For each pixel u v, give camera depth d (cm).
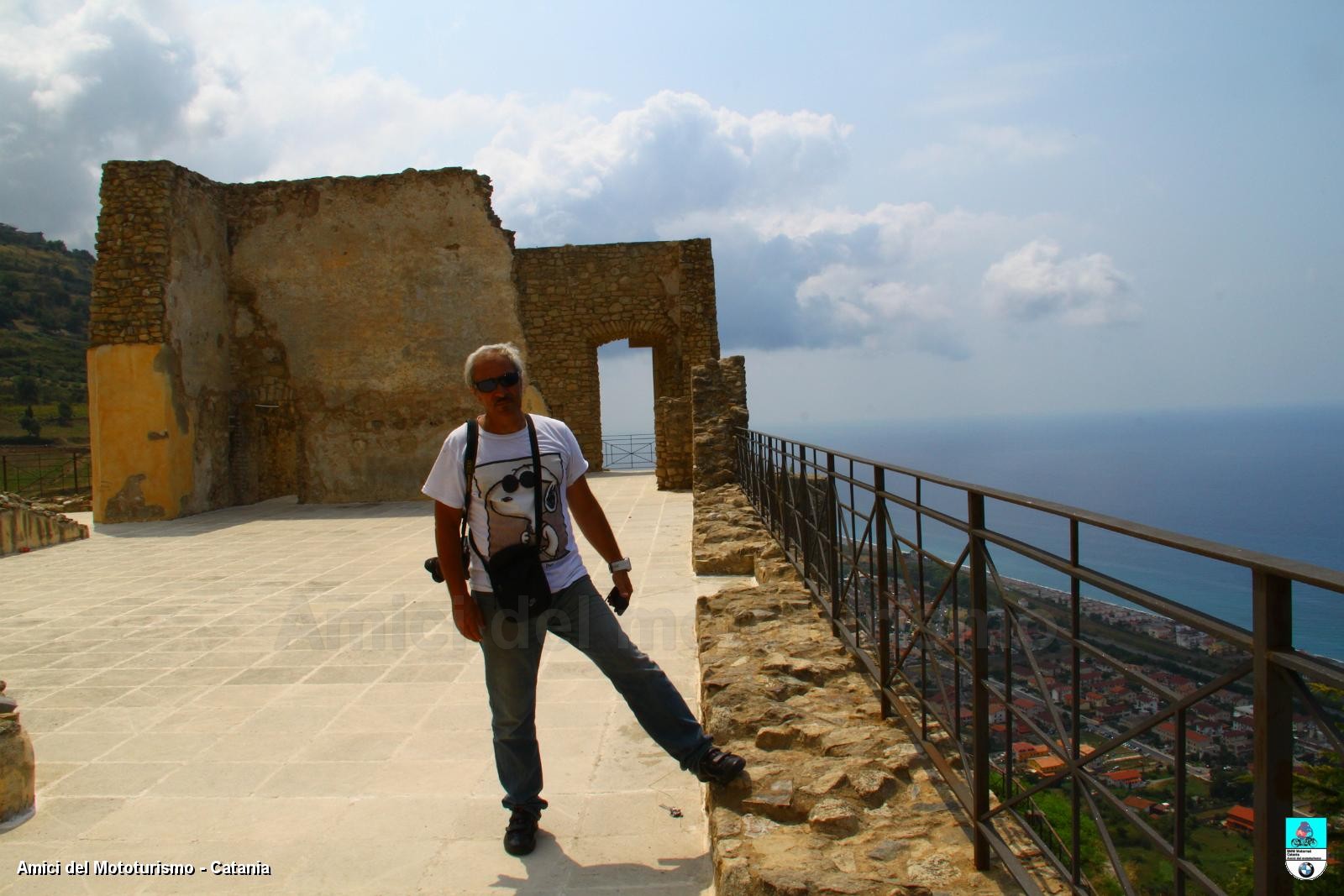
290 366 1550
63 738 389
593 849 274
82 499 1515
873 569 345
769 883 213
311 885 258
